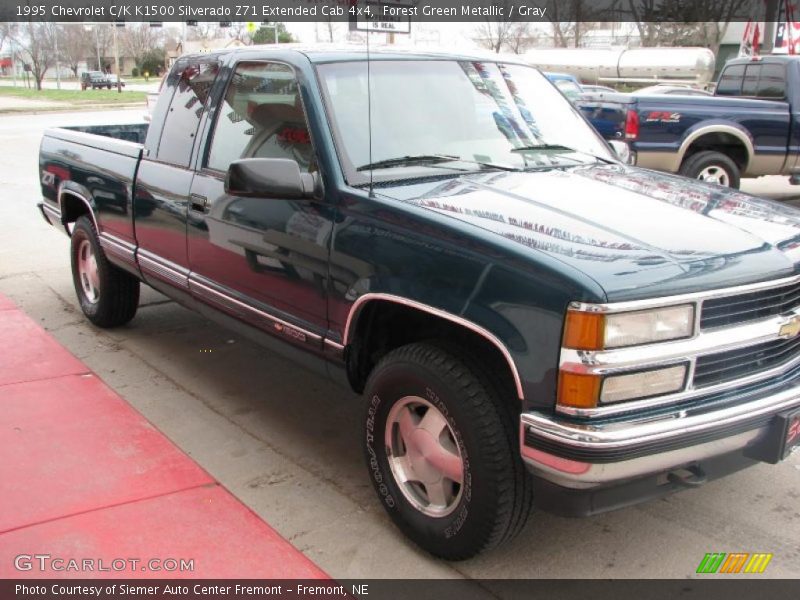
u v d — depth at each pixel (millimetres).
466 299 2816
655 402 2637
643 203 3275
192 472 3842
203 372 5180
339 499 3658
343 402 4770
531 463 2688
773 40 25750
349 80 3725
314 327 3549
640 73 25359
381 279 3125
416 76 3904
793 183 9914
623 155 4574
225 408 4648
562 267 2602
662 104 9711
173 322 6160
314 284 3486
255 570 3088
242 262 3938
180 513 3471
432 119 3785
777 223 3184
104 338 5793
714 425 2674
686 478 2807
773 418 2842
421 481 3180
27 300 6715
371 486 3779
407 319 3393
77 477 3762
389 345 3500
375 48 4031
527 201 3207
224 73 4301
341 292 3336
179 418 4500
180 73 4754
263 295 3854
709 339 2691
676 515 3543
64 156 5871
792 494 3719
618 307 2512
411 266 3018
